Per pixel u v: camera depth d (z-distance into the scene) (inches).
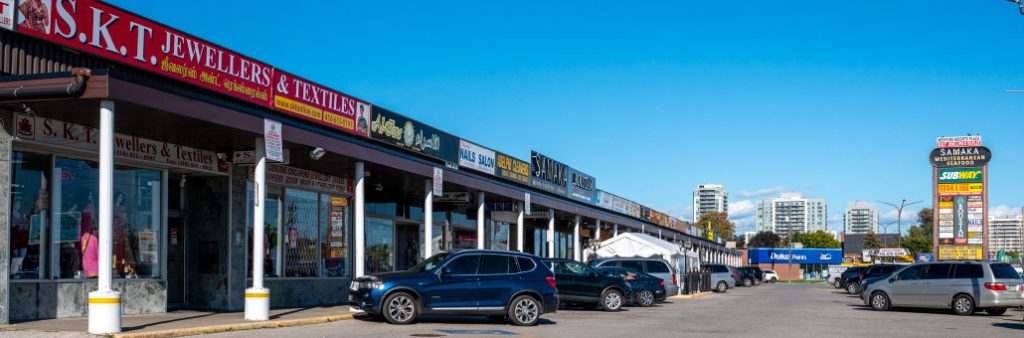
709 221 6023.6
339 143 832.3
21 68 577.9
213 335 621.3
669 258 1594.5
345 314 802.8
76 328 594.2
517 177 1330.0
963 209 2271.2
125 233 760.3
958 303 1056.2
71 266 700.0
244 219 878.4
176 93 617.3
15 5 564.4
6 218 605.6
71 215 701.3
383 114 944.3
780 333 740.7
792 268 4549.7
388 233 1232.8
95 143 698.8
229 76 725.9
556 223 1975.9
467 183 1117.1
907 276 1116.5
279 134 720.3
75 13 603.8
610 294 1059.9
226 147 812.0
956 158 2292.1
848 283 1857.8
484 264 765.9
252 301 713.0
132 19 644.1
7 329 585.6
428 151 1047.0
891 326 850.8
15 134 621.3
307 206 999.6
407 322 737.0
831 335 733.3
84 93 557.0
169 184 848.3
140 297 769.6
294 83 803.4
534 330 727.1
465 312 748.0
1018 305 1027.3
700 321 877.2
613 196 1914.4
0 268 601.6
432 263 778.2
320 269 1020.5
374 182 1079.0
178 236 858.8
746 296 1680.6
